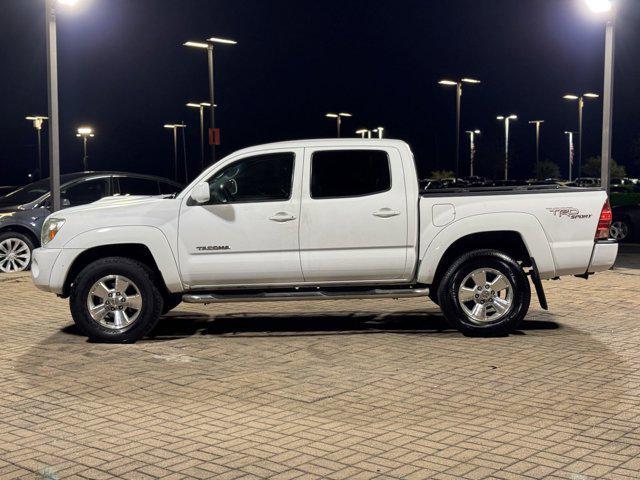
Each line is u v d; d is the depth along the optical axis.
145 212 8.66
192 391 6.68
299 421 5.82
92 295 8.68
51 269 8.73
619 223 21.58
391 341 8.52
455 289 8.64
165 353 8.12
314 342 8.52
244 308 10.81
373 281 8.66
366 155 8.64
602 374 7.04
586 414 5.88
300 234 8.55
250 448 5.26
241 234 8.56
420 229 8.59
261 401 6.35
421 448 5.20
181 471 4.86
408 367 7.37
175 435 5.55
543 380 6.85
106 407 6.27
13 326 9.75
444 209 8.58
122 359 7.89
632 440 5.29
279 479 4.71
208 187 8.44
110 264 8.62
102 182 15.52
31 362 7.80
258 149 8.69
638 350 7.97
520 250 9.01
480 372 7.15
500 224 8.58
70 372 7.39
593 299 11.21
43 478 4.79
